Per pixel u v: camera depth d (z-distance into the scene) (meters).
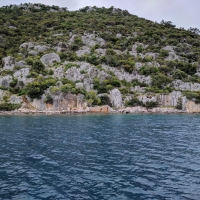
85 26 176.38
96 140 36.94
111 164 24.69
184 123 59.47
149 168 23.45
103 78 110.88
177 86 116.69
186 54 150.50
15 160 26.09
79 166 24.03
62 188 18.69
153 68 122.00
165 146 33.03
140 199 16.84
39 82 97.62
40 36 153.88
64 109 93.50
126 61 125.00
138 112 95.69
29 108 92.44
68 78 107.88
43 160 26.11
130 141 36.31
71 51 133.12
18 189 18.48
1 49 127.56
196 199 16.88
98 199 16.83
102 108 95.88
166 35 180.62
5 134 42.12
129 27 187.38
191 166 24.11
